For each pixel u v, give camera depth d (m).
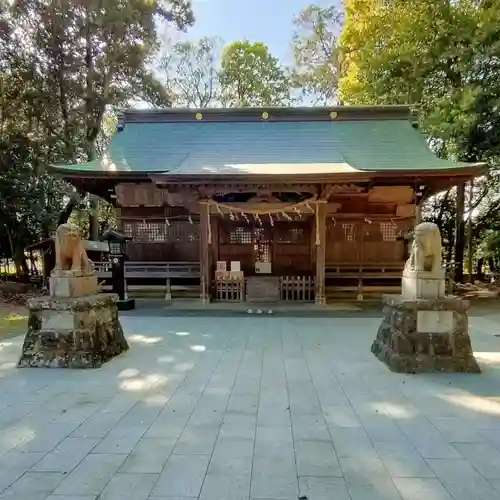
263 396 4.02
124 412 3.63
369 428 3.29
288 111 12.62
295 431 3.23
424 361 4.80
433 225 5.10
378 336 5.69
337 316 8.72
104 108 14.70
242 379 4.56
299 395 4.05
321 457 2.82
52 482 2.54
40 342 5.09
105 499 2.35
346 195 11.29
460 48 11.86
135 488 2.46
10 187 12.78
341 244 11.72
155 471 2.65
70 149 13.84
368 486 2.47
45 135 13.99
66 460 2.80
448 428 3.29
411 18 12.71
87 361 5.00
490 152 11.23
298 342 6.37
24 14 13.09
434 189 11.23
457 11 12.16
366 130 12.24
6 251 15.16
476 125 10.88
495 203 14.84
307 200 10.03
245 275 12.00
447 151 12.66
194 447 2.97
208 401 3.89
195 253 11.86
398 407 3.73
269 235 12.08
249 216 11.65
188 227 11.87
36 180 13.66
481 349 5.89
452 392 4.12
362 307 9.89
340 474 2.61
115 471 2.65
